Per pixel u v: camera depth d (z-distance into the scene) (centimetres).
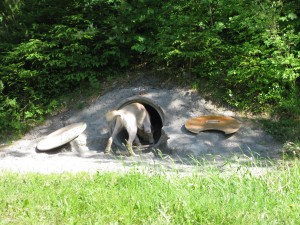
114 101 1499
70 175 924
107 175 880
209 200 713
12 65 1577
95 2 1598
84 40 1602
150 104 1393
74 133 1377
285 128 1348
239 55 1466
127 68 1620
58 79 1579
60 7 1662
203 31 1492
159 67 1587
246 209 691
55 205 746
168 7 1533
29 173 959
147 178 826
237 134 1331
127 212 702
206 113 1430
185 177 840
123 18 1568
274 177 806
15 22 1731
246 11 1451
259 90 1454
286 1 1525
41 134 1495
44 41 1641
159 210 677
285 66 1413
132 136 1325
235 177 805
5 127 1527
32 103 1567
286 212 681
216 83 1495
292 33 1442
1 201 761
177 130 1355
